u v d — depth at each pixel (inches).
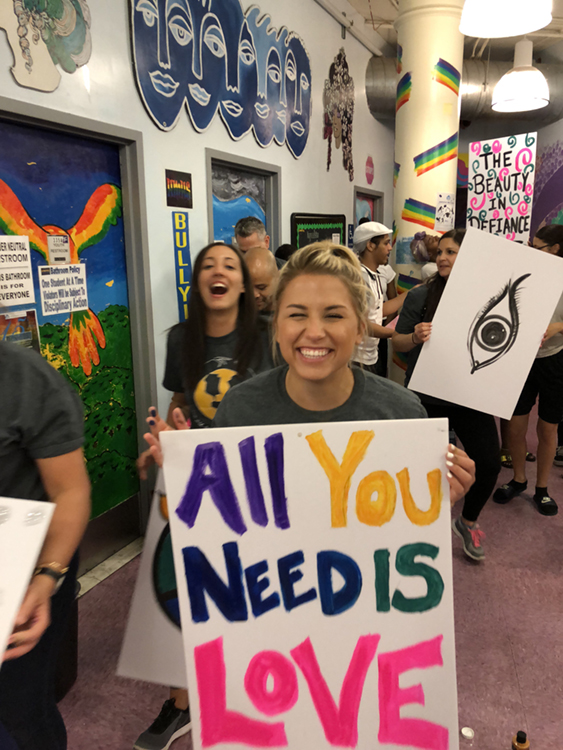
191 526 36.9
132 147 100.3
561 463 147.9
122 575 99.6
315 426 37.1
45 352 89.0
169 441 36.9
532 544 109.0
